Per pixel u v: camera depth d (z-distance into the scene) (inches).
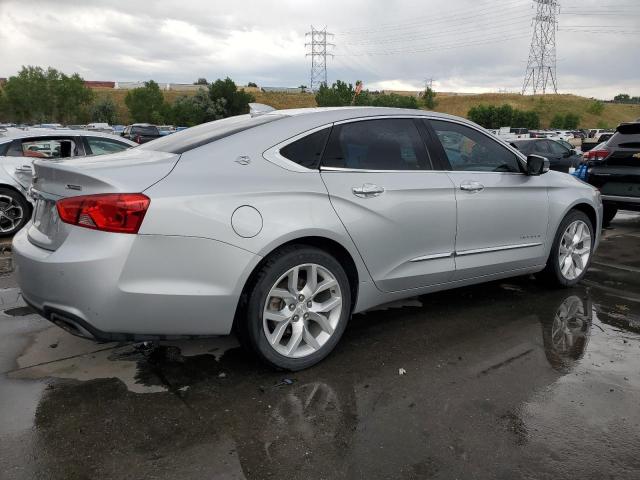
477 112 3294.8
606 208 327.3
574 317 165.6
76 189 109.8
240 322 119.7
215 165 117.5
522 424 105.1
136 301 105.2
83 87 3425.2
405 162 145.4
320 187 125.8
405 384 121.0
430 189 145.7
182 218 107.1
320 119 134.5
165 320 109.3
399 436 100.7
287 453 95.1
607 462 93.8
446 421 105.9
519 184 169.8
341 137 135.1
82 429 101.5
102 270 102.7
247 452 95.2
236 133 126.8
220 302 112.3
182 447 96.4
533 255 177.6
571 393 117.5
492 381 122.9
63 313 107.3
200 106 2625.5
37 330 150.0
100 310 104.1
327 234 124.9
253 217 114.7
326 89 2358.5
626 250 265.6
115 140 317.7
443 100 4916.3
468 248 157.5
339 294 130.0
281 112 143.3
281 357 122.8
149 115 3029.0
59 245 110.0
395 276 141.6
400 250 140.9
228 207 112.2
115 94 4611.2
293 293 122.9
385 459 93.9
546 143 611.2
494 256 165.8
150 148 130.2
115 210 103.3
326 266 126.3
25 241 121.7
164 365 129.1
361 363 131.6
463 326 157.0
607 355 137.9
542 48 4387.3
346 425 104.1
